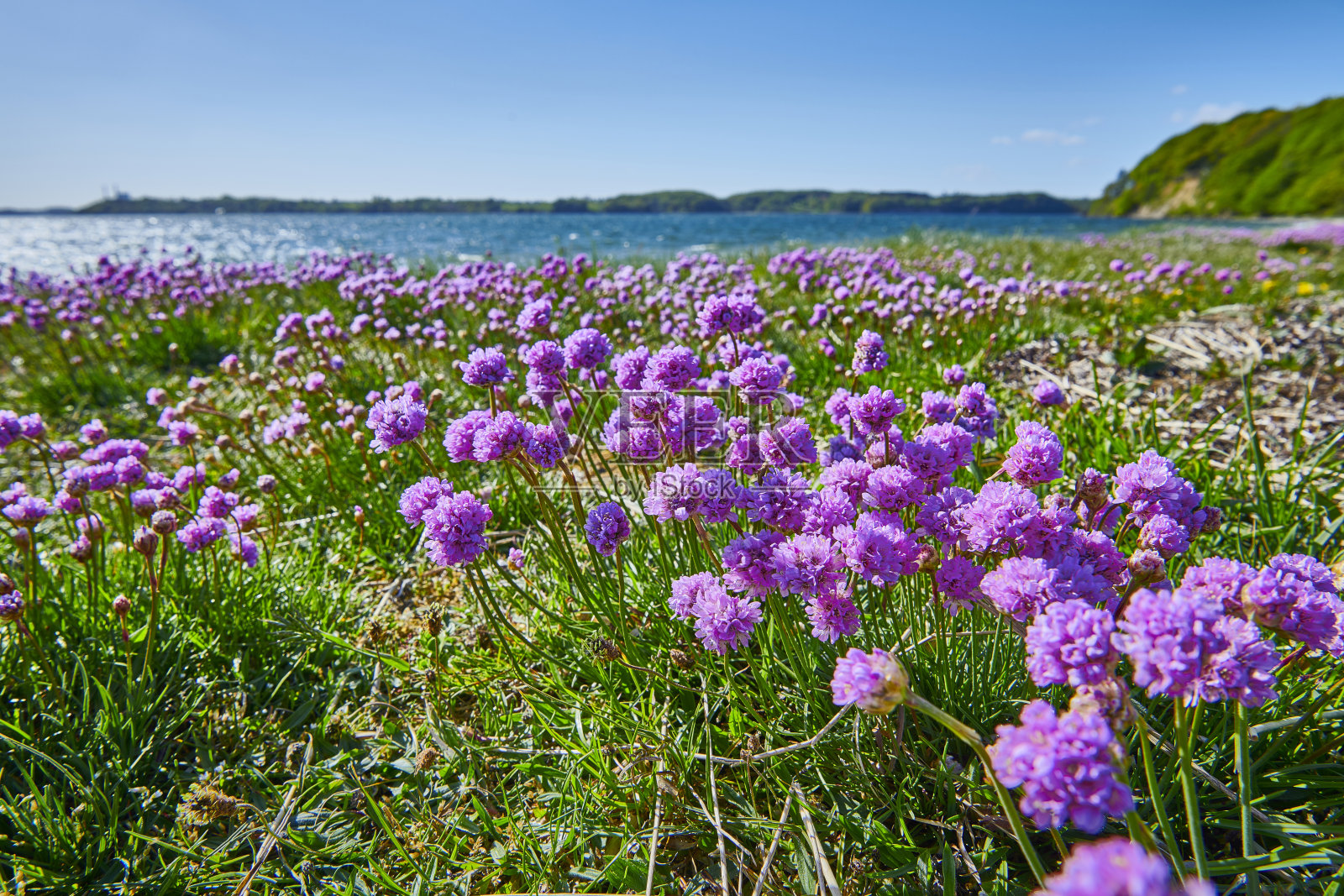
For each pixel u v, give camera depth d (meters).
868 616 2.53
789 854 2.10
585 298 8.59
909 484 2.15
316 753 2.75
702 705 2.55
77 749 2.59
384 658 2.87
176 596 3.27
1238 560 2.99
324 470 4.65
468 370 2.99
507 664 2.95
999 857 1.95
